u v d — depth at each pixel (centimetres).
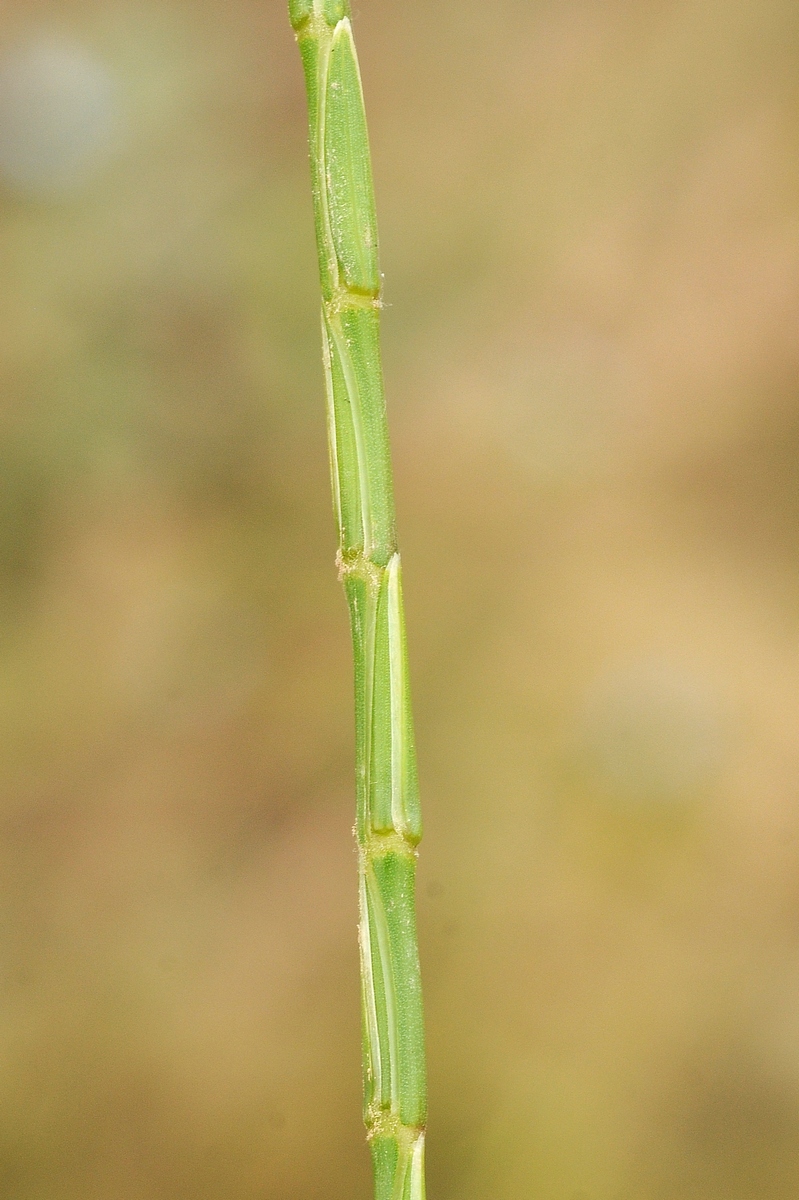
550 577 32
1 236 38
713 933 25
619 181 39
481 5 45
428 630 31
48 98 40
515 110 42
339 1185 22
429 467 35
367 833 10
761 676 28
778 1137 22
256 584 33
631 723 28
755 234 36
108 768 30
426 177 41
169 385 36
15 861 28
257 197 39
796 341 34
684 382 35
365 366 10
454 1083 23
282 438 35
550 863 26
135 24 42
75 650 32
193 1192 22
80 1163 23
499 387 36
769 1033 23
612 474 33
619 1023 24
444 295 38
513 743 28
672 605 30
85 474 34
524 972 25
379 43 46
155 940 26
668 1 42
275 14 43
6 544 33
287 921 26
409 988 10
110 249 38
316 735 30
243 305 37
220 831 28
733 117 39
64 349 36
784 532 31
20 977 26
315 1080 23
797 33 40
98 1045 24
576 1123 22
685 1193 21
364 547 10
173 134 40
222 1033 24
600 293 37
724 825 26
